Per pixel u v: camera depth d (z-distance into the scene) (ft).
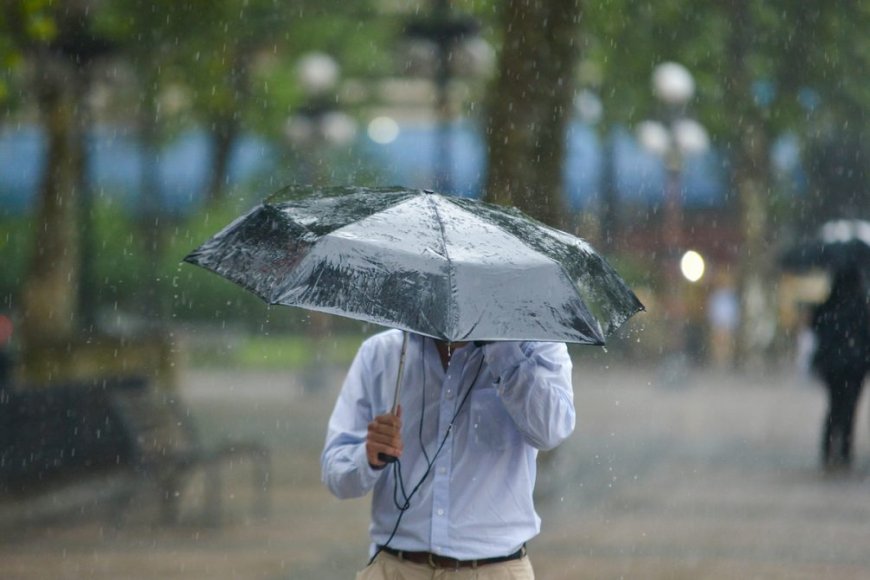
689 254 336.08
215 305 352.28
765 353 373.20
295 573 98.32
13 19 159.22
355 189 47.98
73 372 183.42
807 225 358.84
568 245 46.83
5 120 224.12
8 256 331.57
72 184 211.20
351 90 400.26
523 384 46.44
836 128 340.39
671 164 333.83
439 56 224.33
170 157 367.66
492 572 47.80
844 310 157.48
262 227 45.34
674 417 214.48
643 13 301.84
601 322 44.32
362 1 339.98
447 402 48.16
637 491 135.85
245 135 365.81
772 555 105.40
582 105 342.23
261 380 288.92
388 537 48.49
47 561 100.32
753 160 360.69
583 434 188.96
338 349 348.59
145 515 118.73
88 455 130.11
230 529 114.93
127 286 334.03
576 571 99.45
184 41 264.31
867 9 308.60
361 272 42.27
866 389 243.40
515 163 137.59
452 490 47.80
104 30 237.66
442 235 43.86
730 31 311.88
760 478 144.97
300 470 152.25
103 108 288.10
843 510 126.11
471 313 41.63
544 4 138.10
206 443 174.40
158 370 191.52
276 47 343.46
